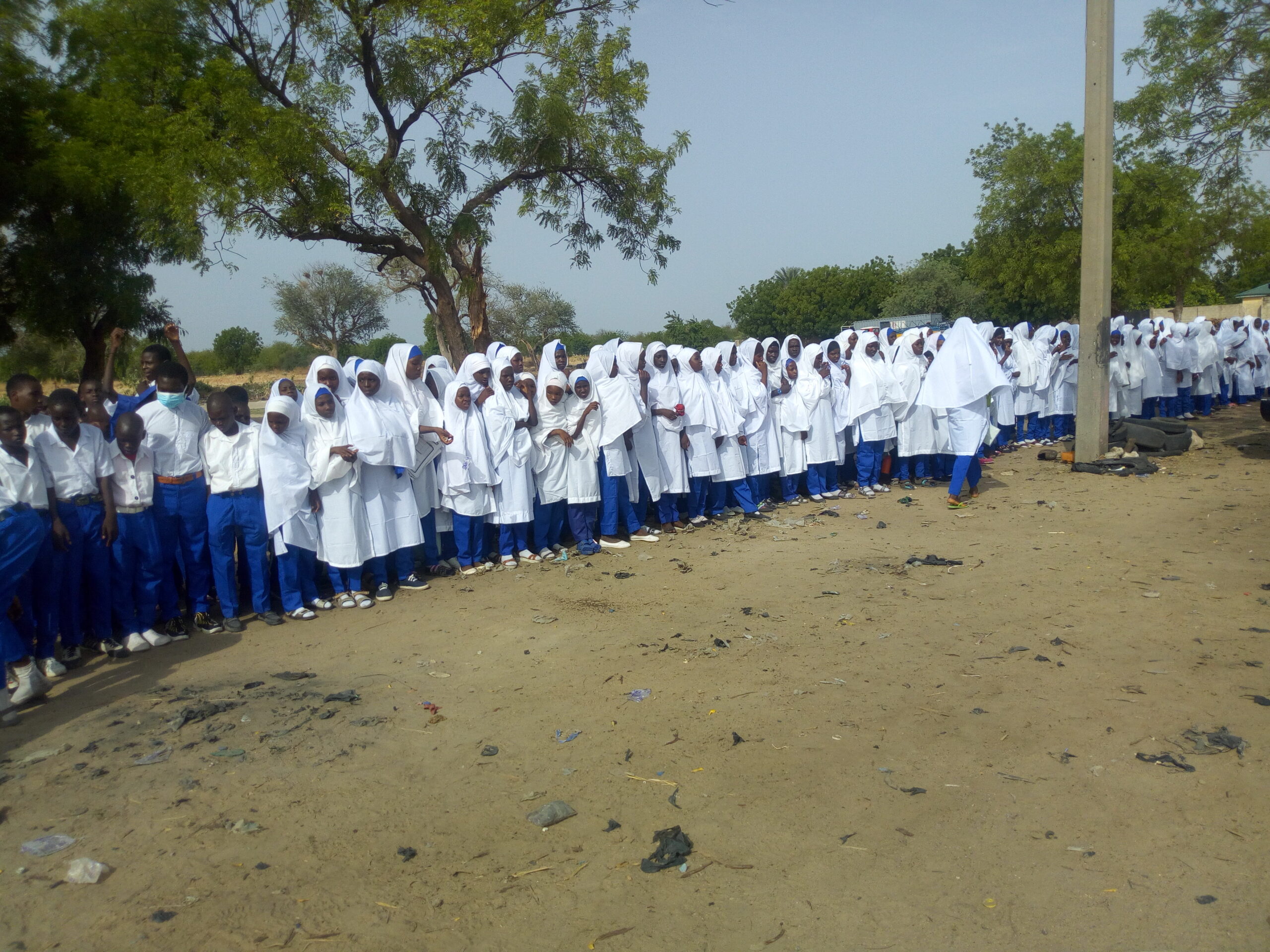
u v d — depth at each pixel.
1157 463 13.14
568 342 38.69
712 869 3.69
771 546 9.17
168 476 6.87
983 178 31.66
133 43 13.87
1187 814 3.92
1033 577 7.62
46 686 5.83
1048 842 3.77
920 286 42.91
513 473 8.63
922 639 6.23
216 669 6.30
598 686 5.68
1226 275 22.75
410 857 3.86
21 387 6.16
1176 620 6.35
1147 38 14.50
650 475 9.72
